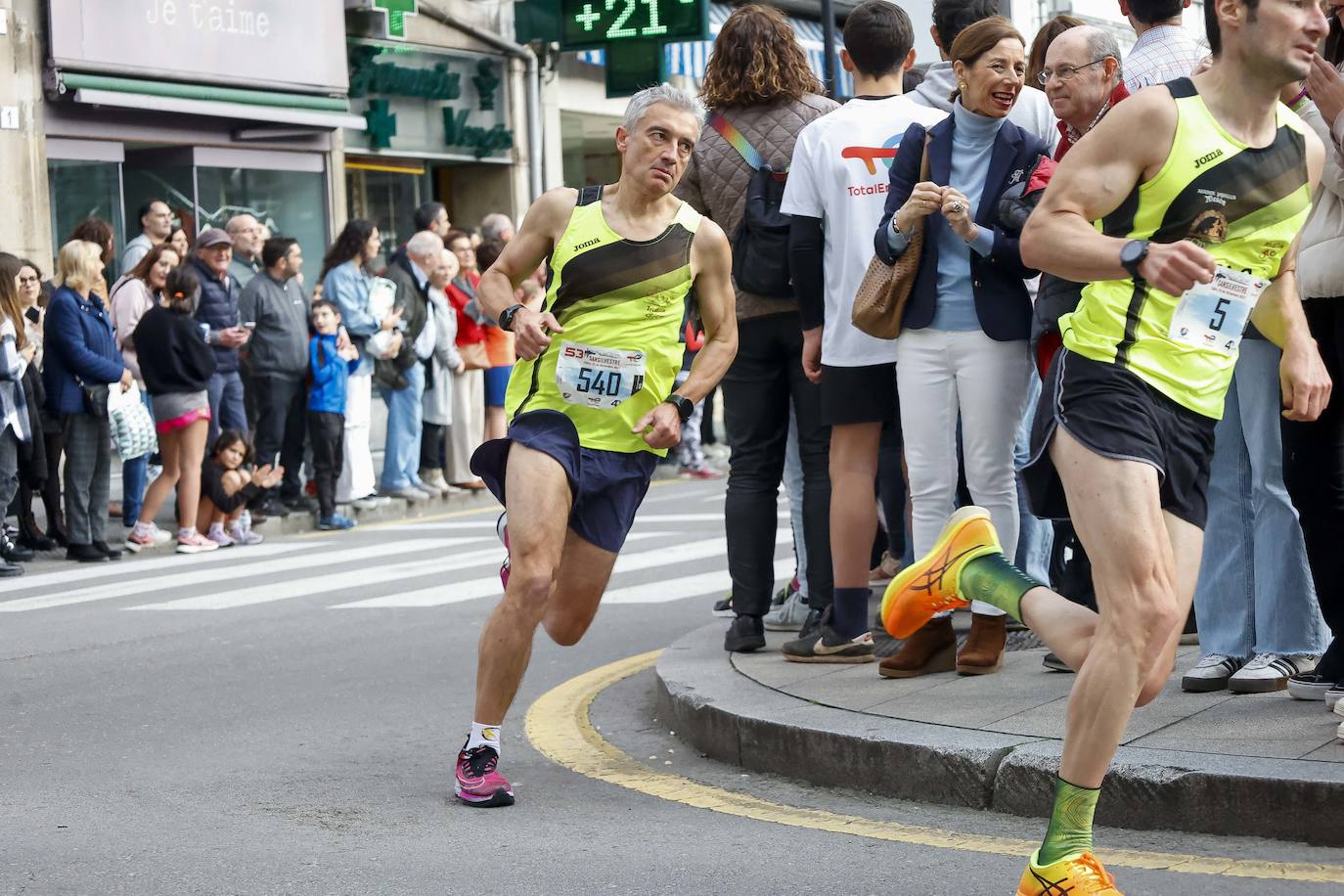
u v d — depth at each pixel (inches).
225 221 814.5
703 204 321.4
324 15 848.3
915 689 275.3
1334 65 252.2
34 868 219.0
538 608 244.4
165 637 408.5
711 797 249.6
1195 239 184.4
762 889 203.8
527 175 997.2
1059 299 255.4
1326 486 250.1
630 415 253.0
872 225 290.4
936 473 282.7
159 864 219.8
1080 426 186.2
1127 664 181.2
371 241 651.5
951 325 277.7
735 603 323.0
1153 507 182.9
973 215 274.5
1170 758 221.5
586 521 254.2
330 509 635.5
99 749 292.0
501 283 253.3
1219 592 267.7
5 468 535.8
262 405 625.3
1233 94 183.6
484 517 658.8
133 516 595.2
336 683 347.3
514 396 254.7
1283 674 260.7
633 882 207.8
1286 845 209.5
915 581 209.3
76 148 748.0
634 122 249.0
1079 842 184.2
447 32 941.8
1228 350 188.1
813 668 299.0
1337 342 248.1
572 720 309.0
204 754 286.5
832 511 300.2
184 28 780.0
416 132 930.1
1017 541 315.6
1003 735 241.1
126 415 561.6
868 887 203.2
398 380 669.9
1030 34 614.2
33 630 423.2
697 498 692.7
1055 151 292.4
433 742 292.8
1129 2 297.1
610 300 249.9
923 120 293.7
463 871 214.2
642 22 780.6
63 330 551.8
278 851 225.1
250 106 808.3
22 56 722.2
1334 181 241.9
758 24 316.2
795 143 303.0
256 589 483.2
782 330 314.0
